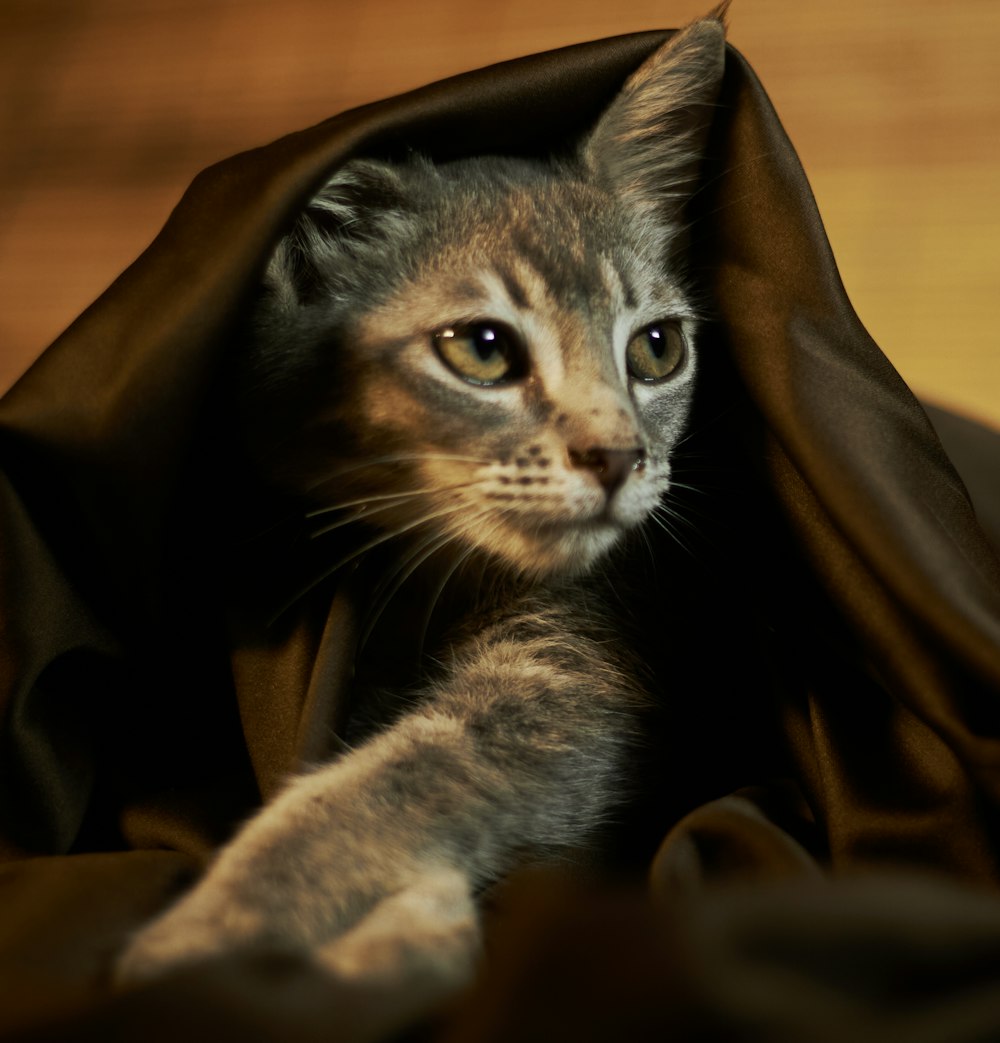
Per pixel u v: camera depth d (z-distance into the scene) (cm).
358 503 44
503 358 44
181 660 44
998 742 38
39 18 83
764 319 42
